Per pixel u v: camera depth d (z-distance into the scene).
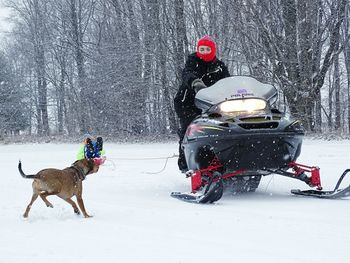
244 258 4.22
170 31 33.25
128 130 35.00
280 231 5.20
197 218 6.09
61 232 5.49
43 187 6.57
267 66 30.03
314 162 13.10
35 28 47.84
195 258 4.26
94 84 34.88
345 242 4.67
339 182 7.81
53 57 48.44
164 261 4.20
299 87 29.36
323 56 33.03
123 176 11.53
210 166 7.95
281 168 8.03
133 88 33.53
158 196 8.41
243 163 7.65
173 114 33.84
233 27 31.25
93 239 5.08
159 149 21.55
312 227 5.34
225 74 9.16
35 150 23.77
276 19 30.03
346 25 35.66
